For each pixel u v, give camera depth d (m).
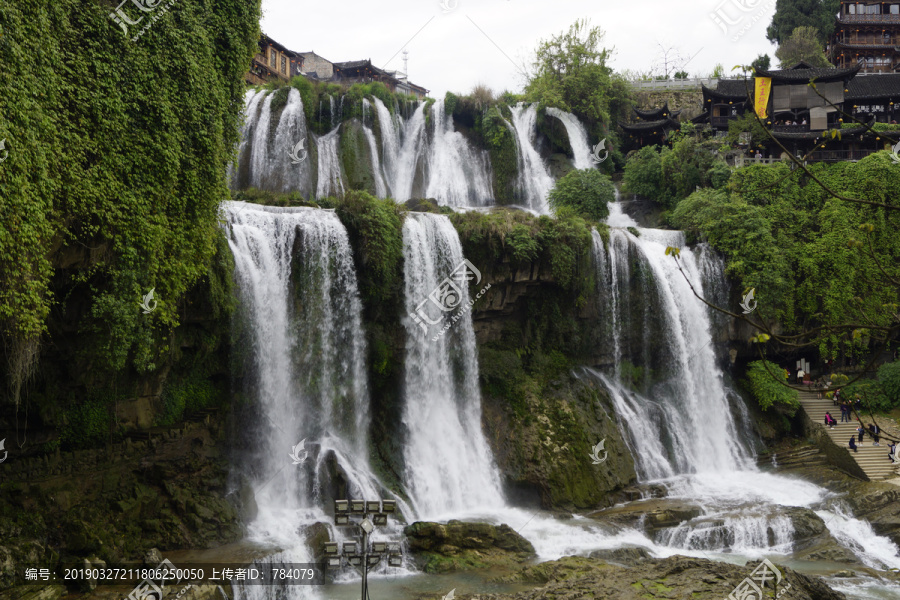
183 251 24.12
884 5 77.44
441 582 24.75
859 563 28.59
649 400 41.22
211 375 28.56
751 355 45.62
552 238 38.22
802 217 48.00
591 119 62.44
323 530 26.12
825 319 45.78
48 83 18.83
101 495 24.03
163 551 23.73
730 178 51.12
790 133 54.16
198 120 24.09
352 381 32.16
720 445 41.56
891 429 40.88
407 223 34.28
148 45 22.45
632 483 35.50
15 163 17.58
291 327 30.52
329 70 83.00
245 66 26.94
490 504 33.75
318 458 29.97
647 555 28.00
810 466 39.06
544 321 39.41
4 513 21.44
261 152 46.94
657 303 42.31
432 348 34.97
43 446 23.16
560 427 35.31
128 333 22.25
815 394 45.19
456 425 35.19
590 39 63.72
